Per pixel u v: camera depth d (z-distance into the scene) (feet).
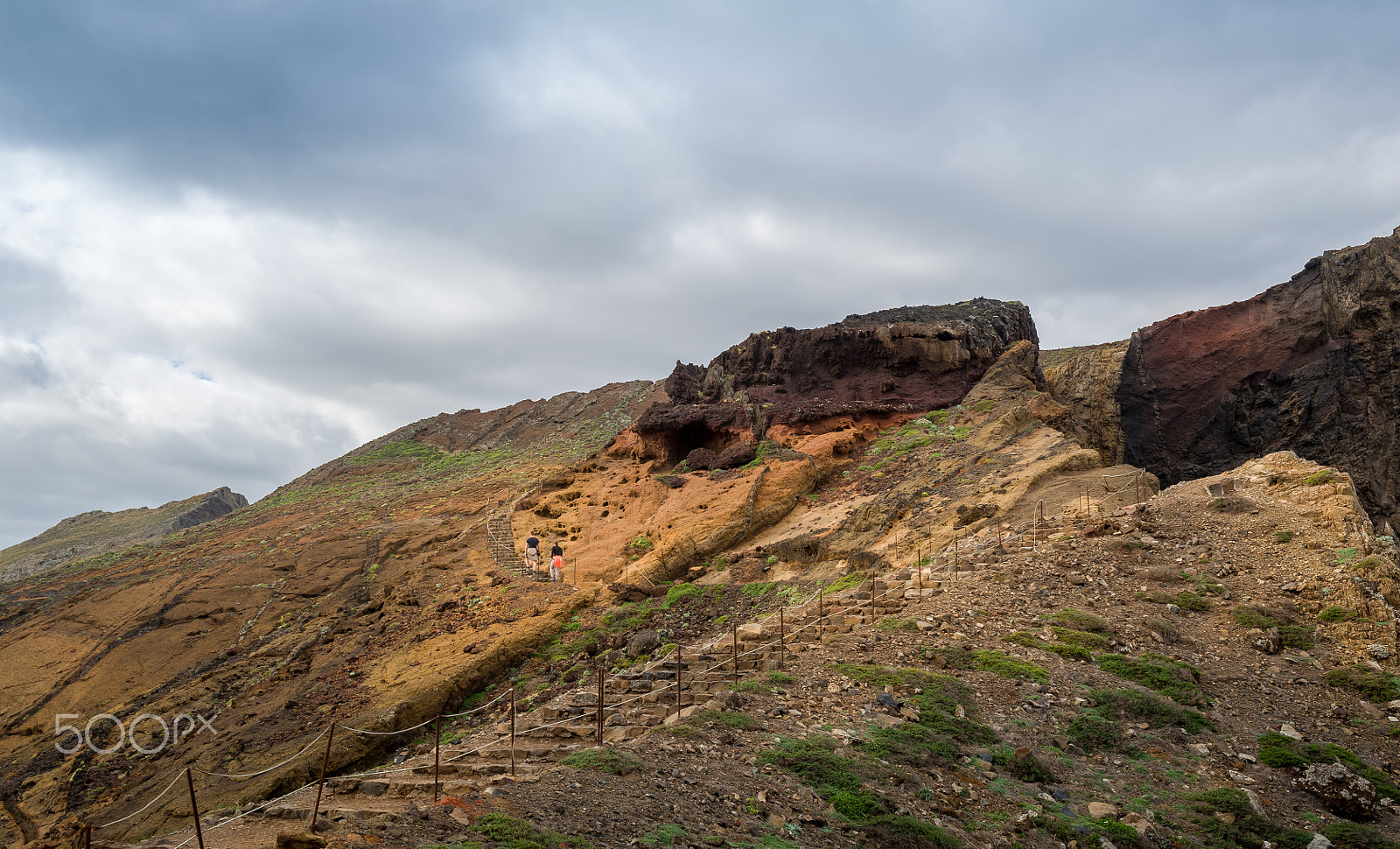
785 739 35.04
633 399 269.44
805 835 27.20
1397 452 150.71
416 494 197.67
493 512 148.77
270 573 139.74
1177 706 41.09
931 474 109.81
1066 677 44.06
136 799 74.59
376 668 90.07
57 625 133.49
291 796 30.86
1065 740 37.63
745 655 49.65
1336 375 158.81
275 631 117.19
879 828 27.61
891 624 52.11
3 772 89.71
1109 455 182.29
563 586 104.17
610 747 33.37
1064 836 29.37
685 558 107.65
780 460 122.52
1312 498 63.21
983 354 146.30
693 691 43.60
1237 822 31.37
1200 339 179.42
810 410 133.90
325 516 187.42
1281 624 50.98
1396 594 51.08
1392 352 153.79
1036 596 56.49
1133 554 62.49
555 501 139.33
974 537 80.89
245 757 75.92
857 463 124.88
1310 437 160.25
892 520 99.66
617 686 47.24
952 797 31.55
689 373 170.81
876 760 33.45
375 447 280.51
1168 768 36.17
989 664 45.01
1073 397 192.24
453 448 268.82
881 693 40.75
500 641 88.69
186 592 136.87
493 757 35.22
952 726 37.40
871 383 143.84
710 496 118.11
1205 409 174.50
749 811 28.48
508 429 272.31
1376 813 33.06
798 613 63.05
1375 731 41.01
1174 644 50.11
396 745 76.84
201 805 69.10
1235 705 43.11
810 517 111.34
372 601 117.70
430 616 102.68
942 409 137.39
